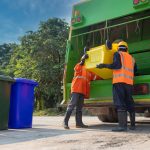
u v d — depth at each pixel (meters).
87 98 5.63
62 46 17.88
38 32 20.06
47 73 17.48
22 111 5.38
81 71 5.54
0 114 5.02
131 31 6.08
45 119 9.23
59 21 21.23
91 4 5.87
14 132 4.80
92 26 6.04
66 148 3.26
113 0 5.61
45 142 3.71
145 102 4.97
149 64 5.90
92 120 8.09
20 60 19.91
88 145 3.43
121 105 4.88
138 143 3.57
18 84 5.34
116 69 4.92
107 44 5.03
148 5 5.17
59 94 17.95
